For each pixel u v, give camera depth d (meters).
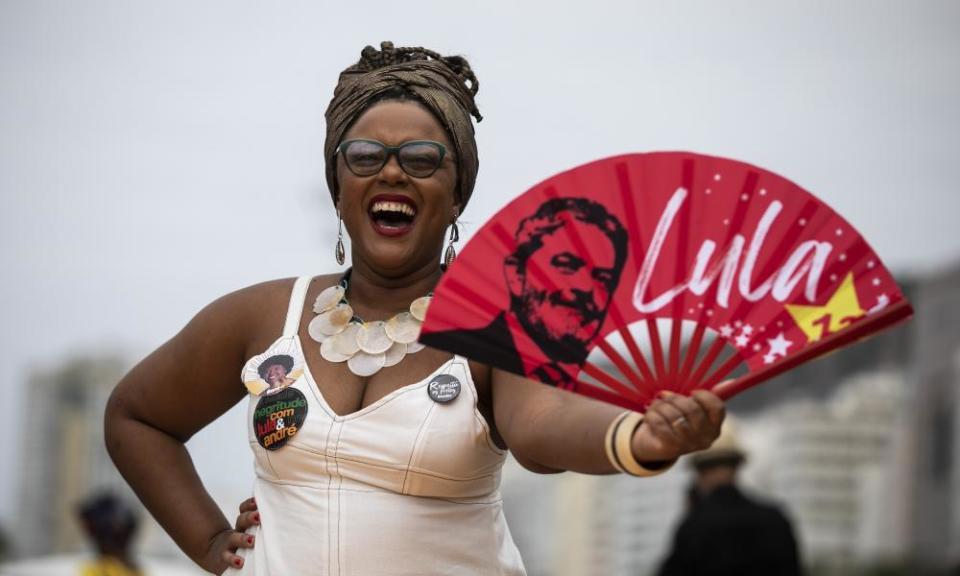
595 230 2.88
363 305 3.47
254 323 3.56
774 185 2.85
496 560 3.38
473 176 3.50
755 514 7.31
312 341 3.41
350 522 3.26
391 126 3.36
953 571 11.49
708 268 2.86
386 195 3.37
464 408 3.24
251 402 3.40
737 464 7.41
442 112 3.40
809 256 2.84
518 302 2.87
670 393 2.77
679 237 2.86
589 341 2.86
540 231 2.88
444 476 3.24
